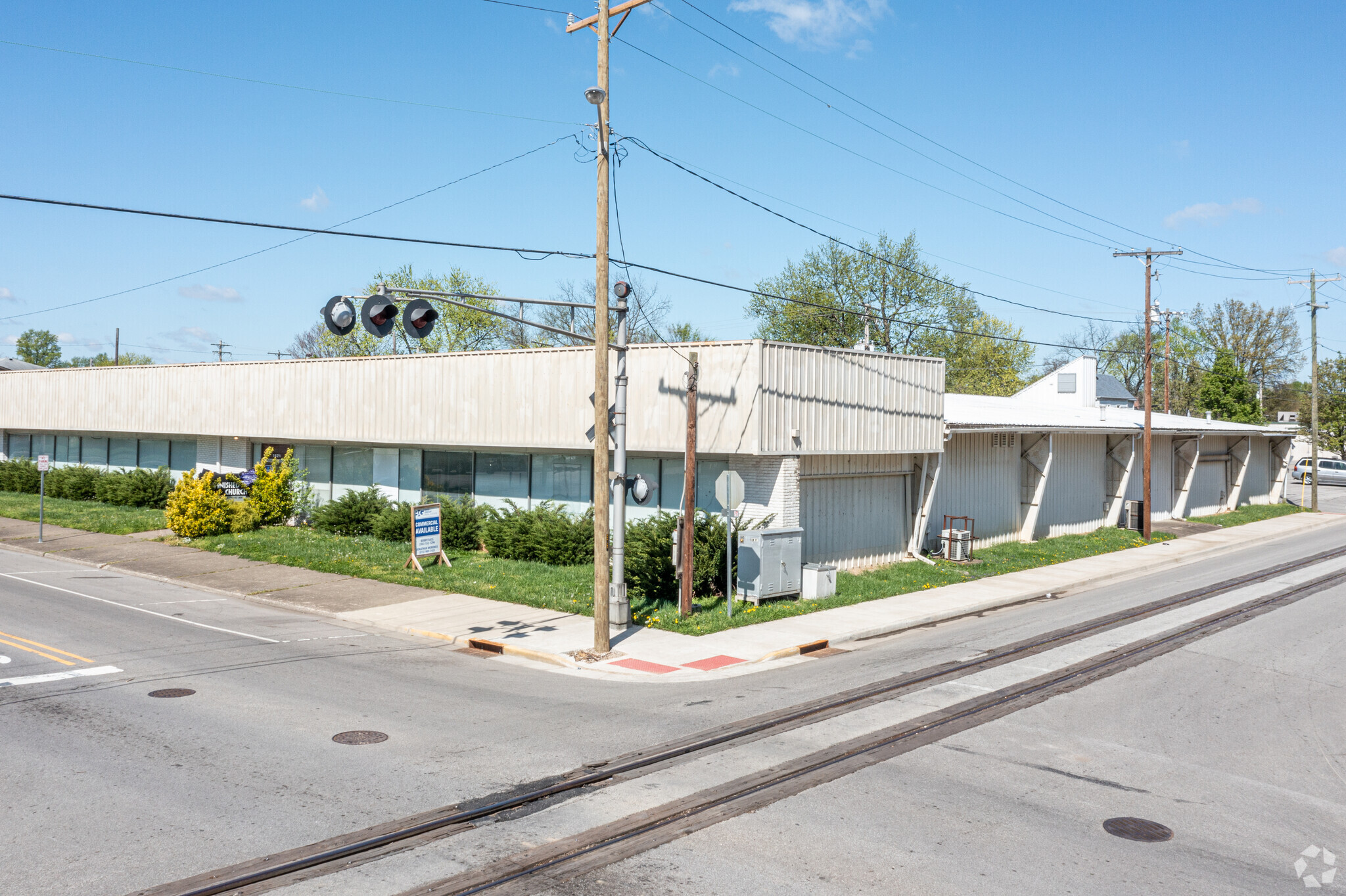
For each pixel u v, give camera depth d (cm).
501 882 660
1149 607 1862
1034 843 738
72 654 1378
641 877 670
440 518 2245
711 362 1944
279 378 2942
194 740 975
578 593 1888
